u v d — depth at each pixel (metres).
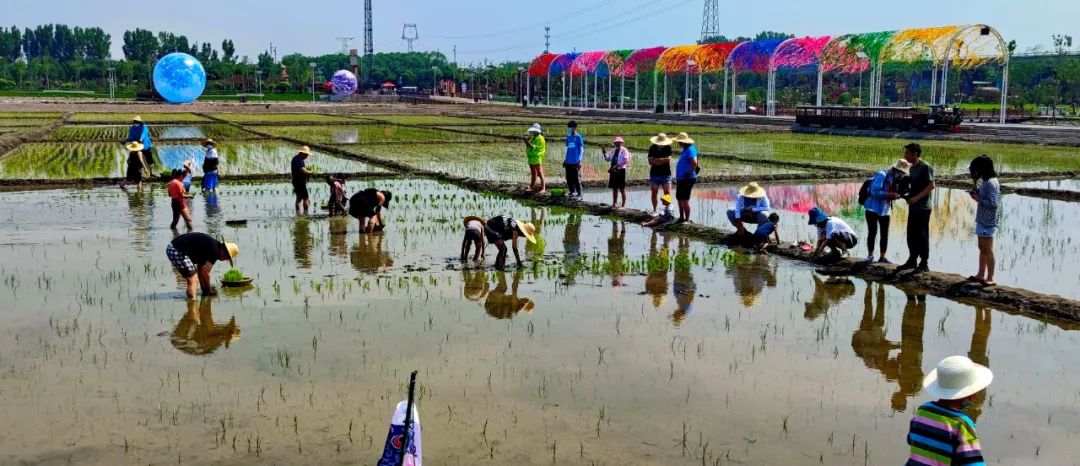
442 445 7.63
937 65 53.81
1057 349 10.56
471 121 64.00
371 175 28.22
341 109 83.62
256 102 102.88
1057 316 11.89
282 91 145.62
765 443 7.78
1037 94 85.31
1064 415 8.45
